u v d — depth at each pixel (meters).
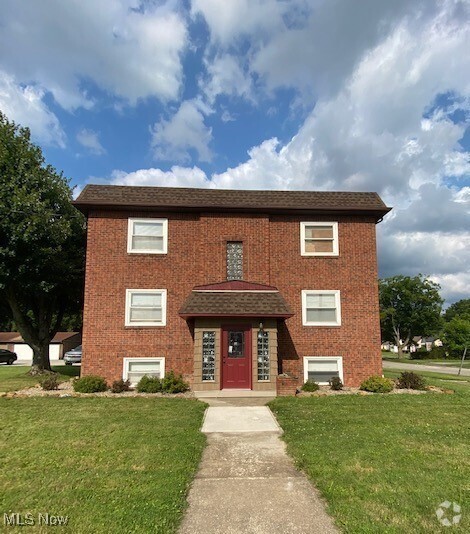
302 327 14.41
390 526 4.28
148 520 4.36
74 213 19.89
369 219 15.33
